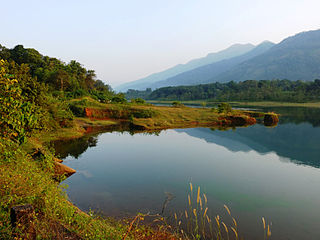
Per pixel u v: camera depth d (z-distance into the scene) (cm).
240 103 12512
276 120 4572
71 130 2784
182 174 1500
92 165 1652
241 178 1445
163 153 2088
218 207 1020
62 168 1389
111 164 1689
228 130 3547
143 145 2417
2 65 642
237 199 1116
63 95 5444
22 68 1483
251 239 762
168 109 5053
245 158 1967
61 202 644
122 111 4472
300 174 1550
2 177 572
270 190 1248
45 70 7325
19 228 416
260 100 13750
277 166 1741
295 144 2583
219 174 1512
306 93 13462
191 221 859
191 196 1133
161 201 1060
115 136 2888
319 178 1467
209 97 19150
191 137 2928
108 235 527
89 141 2500
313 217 945
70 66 9538
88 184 1262
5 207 465
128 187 1238
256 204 1062
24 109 727
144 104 6312
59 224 506
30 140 1587
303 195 1184
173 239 680
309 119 5134
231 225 851
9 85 652
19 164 771
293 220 915
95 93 6650
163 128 3653
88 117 4181
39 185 631
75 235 479
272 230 827
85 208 957
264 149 2331
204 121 4266
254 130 3572
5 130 670
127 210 952
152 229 755
